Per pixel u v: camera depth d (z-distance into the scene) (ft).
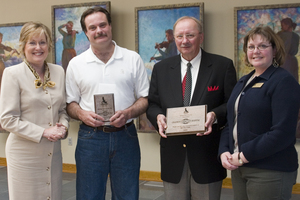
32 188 7.66
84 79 8.25
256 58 6.53
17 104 7.45
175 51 14.84
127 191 8.38
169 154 7.93
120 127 8.23
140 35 15.21
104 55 8.32
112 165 8.35
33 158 7.63
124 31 15.79
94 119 7.79
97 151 8.11
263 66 6.56
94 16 7.89
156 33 15.01
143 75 8.75
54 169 7.93
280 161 6.30
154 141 15.70
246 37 6.81
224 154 6.91
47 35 7.68
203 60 8.05
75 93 8.52
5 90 7.43
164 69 8.38
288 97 6.08
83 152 8.20
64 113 8.34
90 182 8.19
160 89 8.28
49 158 7.79
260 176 6.42
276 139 6.02
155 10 14.96
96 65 8.30
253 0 14.01
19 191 7.63
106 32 7.94
